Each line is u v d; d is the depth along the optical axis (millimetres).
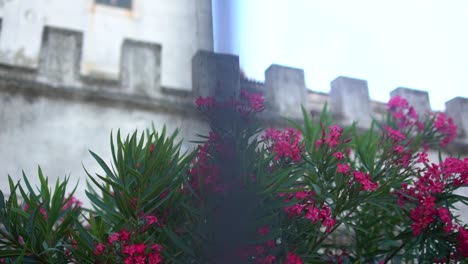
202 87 3762
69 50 7461
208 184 2568
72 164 6918
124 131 7266
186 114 7191
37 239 2664
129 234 2570
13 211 2736
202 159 2789
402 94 7820
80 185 6773
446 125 4395
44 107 7051
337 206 3045
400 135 3410
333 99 7746
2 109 6836
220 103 2785
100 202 2895
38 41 7668
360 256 3518
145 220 2736
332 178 3152
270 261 2652
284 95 7344
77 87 7254
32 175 6664
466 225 3312
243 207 2521
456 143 7406
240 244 2482
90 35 8602
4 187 6469
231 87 2777
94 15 8703
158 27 8773
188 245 2635
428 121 4500
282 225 2895
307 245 3090
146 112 7422
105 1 8812
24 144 6797
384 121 4656
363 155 3486
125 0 8852
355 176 2941
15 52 7484
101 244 2611
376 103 7922
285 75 7430
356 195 3045
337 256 3518
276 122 5625
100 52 8602
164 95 7484
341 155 3029
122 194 2705
